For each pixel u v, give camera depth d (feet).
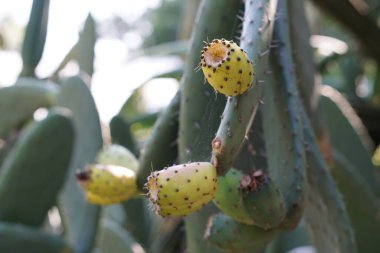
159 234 7.75
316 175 4.69
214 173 3.62
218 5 4.54
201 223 4.67
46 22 9.51
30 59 9.52
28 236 6.61
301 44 5.12
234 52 3.51
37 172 6.89
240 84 3.58
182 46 10.13
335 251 4.76
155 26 17.38
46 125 6.84
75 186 7.19
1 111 8.71
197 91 4.46
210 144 4.42
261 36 3.93
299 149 4.33
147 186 3.59
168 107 4.75
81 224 7.07
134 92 10.12
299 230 7.38
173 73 9.79
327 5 8.34
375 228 6.32
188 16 10.34
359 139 7.34
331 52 9.75
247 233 4.22
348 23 8.47
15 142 8.79
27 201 6.91
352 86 10.53
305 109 5.22
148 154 4.70
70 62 9.87
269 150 4.46
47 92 8.68
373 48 8.70
